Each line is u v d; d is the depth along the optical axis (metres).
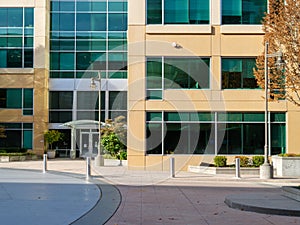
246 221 11.22
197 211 12.82
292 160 25.00
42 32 45.56
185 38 28.64
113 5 46.22
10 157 39.34
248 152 28.38
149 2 28.83
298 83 24.22
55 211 12.70
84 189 18.19
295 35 24.11
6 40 45.62
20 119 45.16
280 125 28.50
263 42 26.56
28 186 19.08
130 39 28.59
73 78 46.00
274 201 13.74
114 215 12.13
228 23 28.77
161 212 12.64
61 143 47.19
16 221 11.16
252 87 28.66
